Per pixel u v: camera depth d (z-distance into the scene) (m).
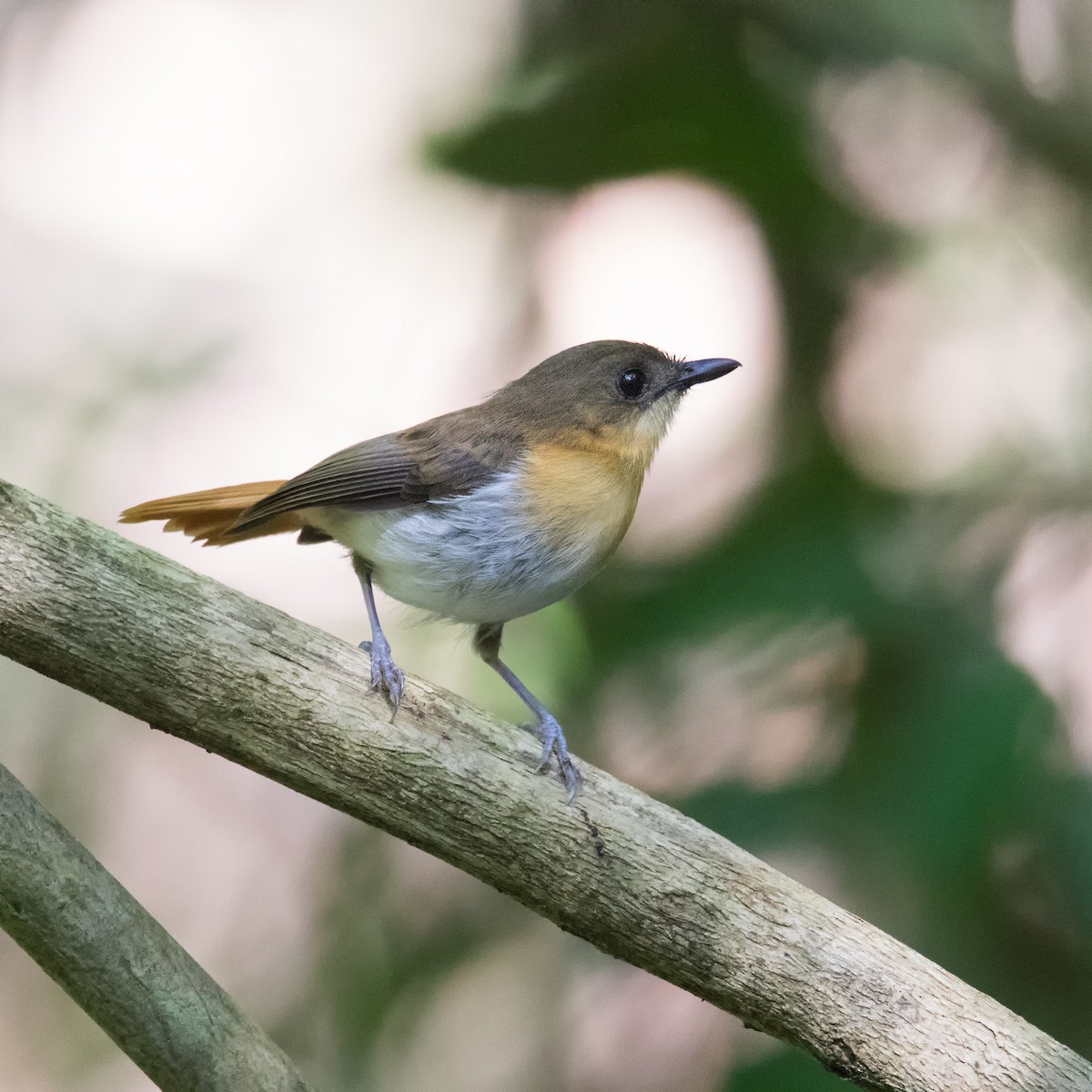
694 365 9.02
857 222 10.48
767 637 8.90
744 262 12.67
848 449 10.05
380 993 10.38
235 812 13.21
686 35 9.96
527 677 9.59
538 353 13.23
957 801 7.85
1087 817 7.87
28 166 15.45
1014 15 10.91
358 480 8.30
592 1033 11.71
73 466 12.57
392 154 14.05
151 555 6.43
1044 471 10.08
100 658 6.25
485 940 10.54
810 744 8.93
